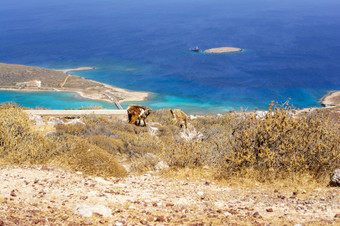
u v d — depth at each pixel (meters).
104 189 7.49
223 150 10.70
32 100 114.31
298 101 136.88
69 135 13.86
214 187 8.48
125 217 5.65
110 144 14.09
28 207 5.66
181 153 10.37
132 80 186.25
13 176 7.44
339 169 8.53
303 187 8.24
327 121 10.55
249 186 8.53
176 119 19.44
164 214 6.02
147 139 15.07
